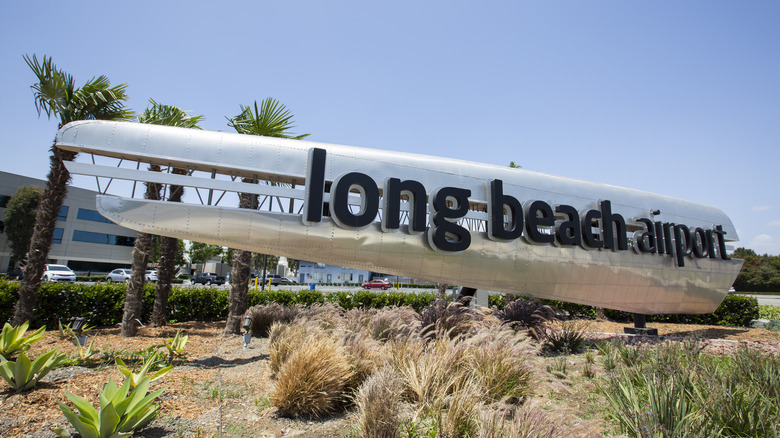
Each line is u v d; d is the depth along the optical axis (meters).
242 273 10.20
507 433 3.03
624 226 9.41
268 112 11.30
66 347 7.03
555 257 8.62
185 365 6.23
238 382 5.40
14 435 3.35
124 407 3.27
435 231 7.40
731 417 3.51
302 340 5.99
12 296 9.08
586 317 15.59
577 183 9.46
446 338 5.92
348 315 10.11
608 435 3.60
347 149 7.56
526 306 9.08
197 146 6.68
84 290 10.11
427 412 4.08
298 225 6.88
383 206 7.23
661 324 14.23
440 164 8.08
